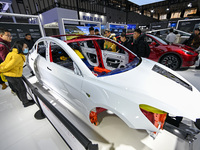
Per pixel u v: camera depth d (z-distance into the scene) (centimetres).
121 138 133
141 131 141
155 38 342
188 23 635
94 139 133
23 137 140
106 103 104
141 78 121
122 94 100
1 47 191
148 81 117
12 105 206
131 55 192
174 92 106
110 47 325
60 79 154
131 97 98
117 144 126
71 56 132
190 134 110
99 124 154
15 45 154
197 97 107
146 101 94
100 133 140
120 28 806
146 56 241
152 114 97
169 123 123
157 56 330
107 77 120
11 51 157
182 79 136
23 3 1335
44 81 215
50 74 175
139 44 231
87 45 304
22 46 157
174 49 303
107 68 240
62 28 499
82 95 125
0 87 281
